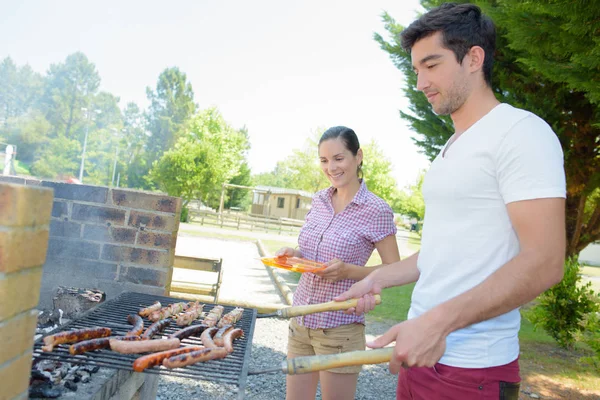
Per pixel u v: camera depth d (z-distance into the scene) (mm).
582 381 4555
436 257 1556
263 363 4383
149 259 3123
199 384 3764
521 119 1396
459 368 1459
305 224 2670
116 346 1593
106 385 1650
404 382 1683
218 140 31359
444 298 1512
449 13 1475
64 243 3127
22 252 1035
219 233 19547
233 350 1760
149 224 3123
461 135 1522
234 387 3768
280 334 5406
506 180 1357
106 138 46250
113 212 3119
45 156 32250
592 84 3641
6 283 994
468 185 1454
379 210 2449
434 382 1510
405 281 2008
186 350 1606
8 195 987
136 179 52094
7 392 1031
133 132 57250
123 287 3123
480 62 1497
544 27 3779
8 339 1020
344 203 2551
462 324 1310
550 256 1252
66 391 1507
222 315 2320
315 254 2506
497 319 1467
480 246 1447
